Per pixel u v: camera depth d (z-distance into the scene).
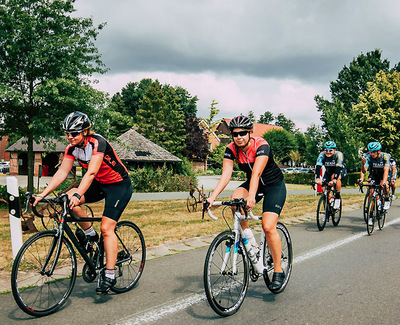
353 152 36.22
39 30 13.69
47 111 14.37
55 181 3.69
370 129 40.59
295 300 3.77
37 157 43.69
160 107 59.31
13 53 13.32
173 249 6.02
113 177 3.86
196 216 10.09
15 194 4.90
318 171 7.90
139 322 3.22
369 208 7.19
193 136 59.22
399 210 11.38
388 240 6.74
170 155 32.81
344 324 3.19
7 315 3.33
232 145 3.85
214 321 3.26
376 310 3.50
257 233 6.93
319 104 58.06
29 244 3.27
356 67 56.78
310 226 8.28
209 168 69.38
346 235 7.21
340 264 5.11
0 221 9.39
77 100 13.77
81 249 3.71
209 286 3.21
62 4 13.87
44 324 3.16
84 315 3.36
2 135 15.29
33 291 3.56
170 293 3.97
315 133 39.91
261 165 3.62
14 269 3.16
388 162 7.65
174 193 21.38
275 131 73.12
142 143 32.31
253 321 3.26
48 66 13.76
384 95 40.84
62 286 3.62
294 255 5.59
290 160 78.38
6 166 50.56
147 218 9.67
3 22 13.23
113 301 3.72
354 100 55.91
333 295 3.91
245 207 3.48
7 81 13.88
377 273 4.69
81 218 3.71
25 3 13.70
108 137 15.27
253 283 4.32
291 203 13.18
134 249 4.33
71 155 3.79
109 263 3.74
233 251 3.46
